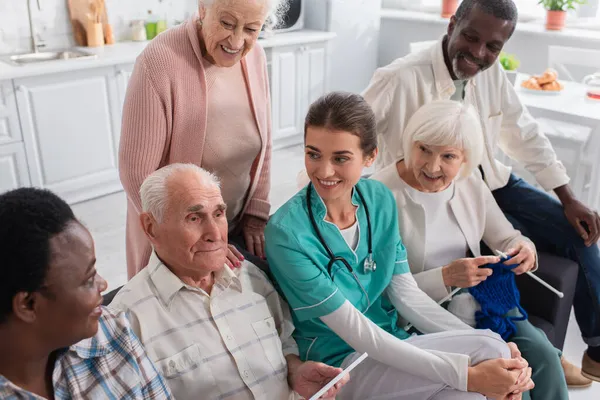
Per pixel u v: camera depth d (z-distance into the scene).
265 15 1.48
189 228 1.26
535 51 4.22
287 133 4.64
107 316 1.12
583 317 2.05
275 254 1.43
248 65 1.69
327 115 1.36
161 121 1.54
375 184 1.59
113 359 1.09
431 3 5.02
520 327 1.72
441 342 1.48
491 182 2.09
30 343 0.91
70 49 3.78
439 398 1.42
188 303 1.33
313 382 1.36
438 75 1.94
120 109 3.66
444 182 1.70
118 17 4.02
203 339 1.32
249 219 1.89
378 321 1.62
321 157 1.40
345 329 1.42
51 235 0.85
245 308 1.39
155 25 4.17
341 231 1.51
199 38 1.56
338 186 1.42
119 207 3.64
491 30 1.76
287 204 1.48
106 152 3.68
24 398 0.90
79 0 3.75
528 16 4.50
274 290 1.51
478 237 1.84
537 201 2.05
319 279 1.42
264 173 1.88
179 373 1.28
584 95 3.05
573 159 2.86
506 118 2.11
